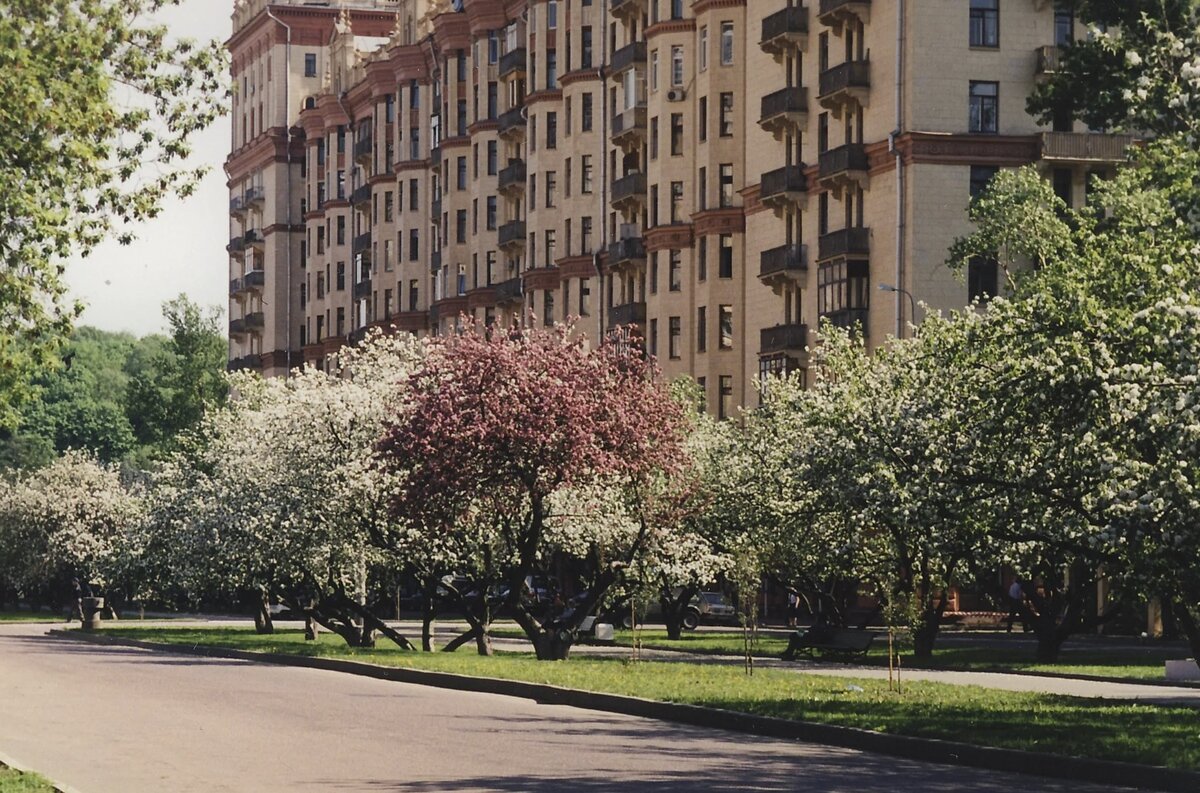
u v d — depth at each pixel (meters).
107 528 96.44
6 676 36.56
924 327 45.53
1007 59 69.88
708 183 86.62
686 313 88.12
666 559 48.53
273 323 144.12
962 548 31.39
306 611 52.81
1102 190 50.25
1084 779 18.67
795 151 79.44
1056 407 26.59
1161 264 27.06
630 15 93.62
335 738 22.48
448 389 43.66
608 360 45.34
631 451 44.41
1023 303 28.11
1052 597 45.59
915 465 30.03
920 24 69.75
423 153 120.94
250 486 51.47
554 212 101.31
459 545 47.88
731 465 52.00
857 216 73.81
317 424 49.00
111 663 42.53
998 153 69.50
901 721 23.19
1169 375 24.48
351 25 143.38
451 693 31.89
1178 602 28.92
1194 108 28.53
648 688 29.56
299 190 144.38
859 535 41.31
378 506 47.88
